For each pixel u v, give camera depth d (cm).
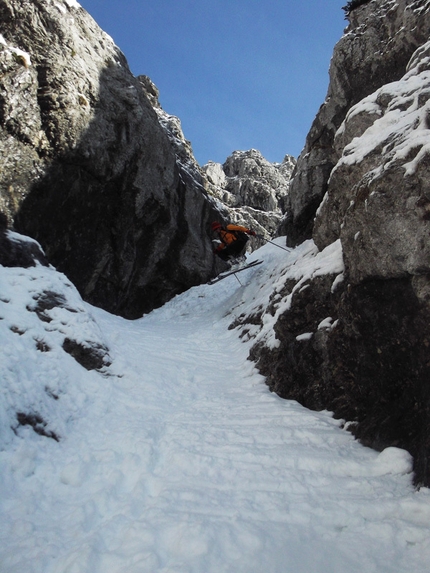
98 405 623
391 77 1035
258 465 464
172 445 518
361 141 635
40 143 1049
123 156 1240
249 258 1620
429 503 361
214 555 328
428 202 428
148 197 1354
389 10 1070
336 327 593
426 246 427
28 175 1027
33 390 566
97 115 1169
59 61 1090
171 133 1852
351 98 1130
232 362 893
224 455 489
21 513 407
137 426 574
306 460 464
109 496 432
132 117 1274
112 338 840
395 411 489
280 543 340
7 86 993
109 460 491
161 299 1537
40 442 514
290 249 1360
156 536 351
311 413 592
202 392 720
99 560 335
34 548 356
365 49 1087
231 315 1214
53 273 827
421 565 305
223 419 598
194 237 1597
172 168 1479
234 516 375
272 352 750
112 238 1265
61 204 1106
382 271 474
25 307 698
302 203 1251
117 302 1305
